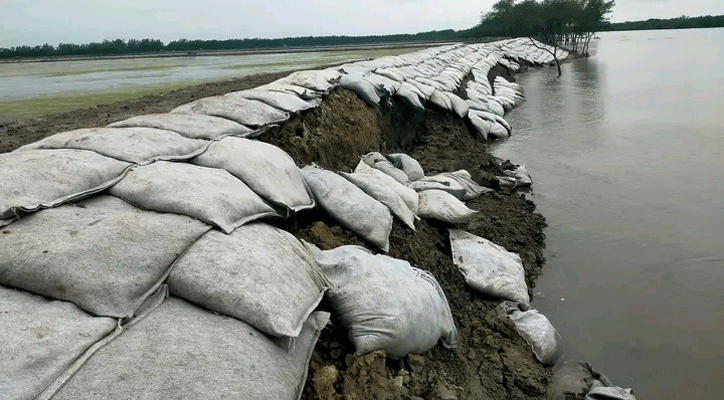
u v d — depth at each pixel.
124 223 3.37
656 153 12.98
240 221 3.92
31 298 2.83
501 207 9.21
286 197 4.89
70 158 4.02
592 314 6.28
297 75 9.30
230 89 13.73
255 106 6.77
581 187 10.73
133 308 2.91
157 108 10.48
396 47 53.72
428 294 4.55
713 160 12.14
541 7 51.56
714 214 9.00
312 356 3.76
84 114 10.07
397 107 12.23
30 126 8.85
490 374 4.91
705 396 4.91
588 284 6.95
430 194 7.54
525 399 4.72
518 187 10.77
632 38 86.81
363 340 3.86
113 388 2.38
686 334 5.84
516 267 6.55
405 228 6.41
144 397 2.37
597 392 4.66
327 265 4.32
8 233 3.17
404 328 4.06
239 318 3.11
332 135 8.37
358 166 7.59
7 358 2.36
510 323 5.60
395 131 11.79
